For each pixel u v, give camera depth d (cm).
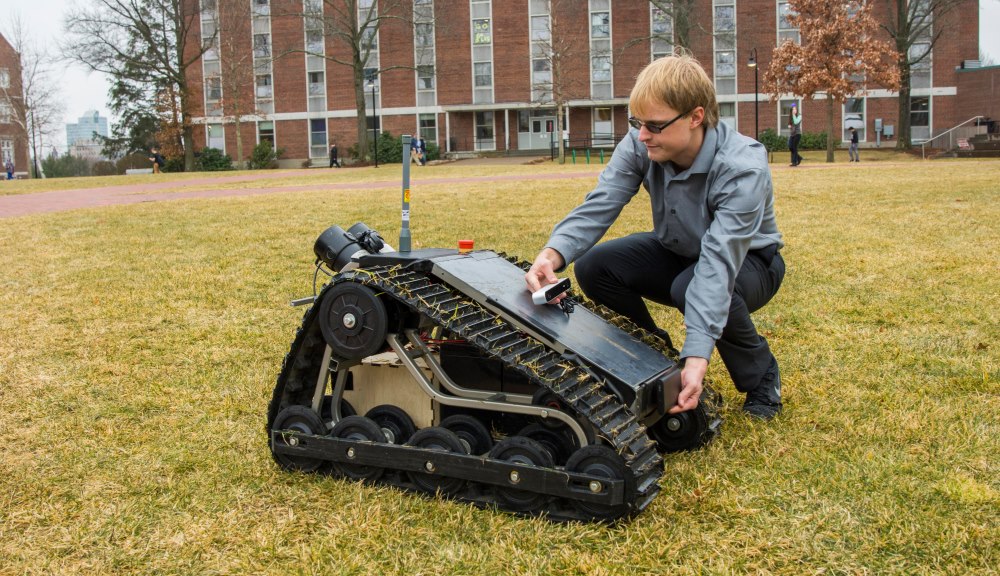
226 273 716
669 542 240
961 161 2778
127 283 680
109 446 337
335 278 275
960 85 4578
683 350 275
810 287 622
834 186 1466
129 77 4781
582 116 4809
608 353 271
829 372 414
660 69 287
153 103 4922
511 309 266
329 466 292
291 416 294
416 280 270
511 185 1686
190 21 4709
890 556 232
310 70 4975
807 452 308
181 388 413
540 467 249
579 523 250
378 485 280
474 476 258
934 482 278
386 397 298
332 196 1456
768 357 349
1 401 399
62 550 250
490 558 235
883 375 406
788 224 970
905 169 2025
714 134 300
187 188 1945
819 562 231
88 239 926
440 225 979
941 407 354
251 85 4925
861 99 4656
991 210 1028
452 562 233
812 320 524
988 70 4450
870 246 794
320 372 289
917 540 240
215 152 4925
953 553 232
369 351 271
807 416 348
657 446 319
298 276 698
